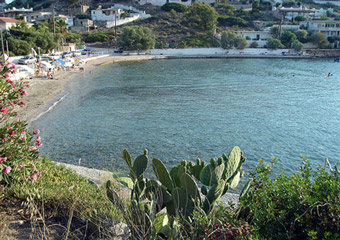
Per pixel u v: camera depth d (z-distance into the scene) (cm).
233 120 2666
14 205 655
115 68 6359
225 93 3875
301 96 3788
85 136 2175
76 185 783
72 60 6316
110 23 11300
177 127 2427
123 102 3269
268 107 3172
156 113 2842
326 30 10931
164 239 557
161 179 614
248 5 13950
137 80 4812
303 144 2128
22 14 11662
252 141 2158
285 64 7656
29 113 2711
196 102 3322
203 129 2392
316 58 9419
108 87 4141
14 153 707
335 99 3634
